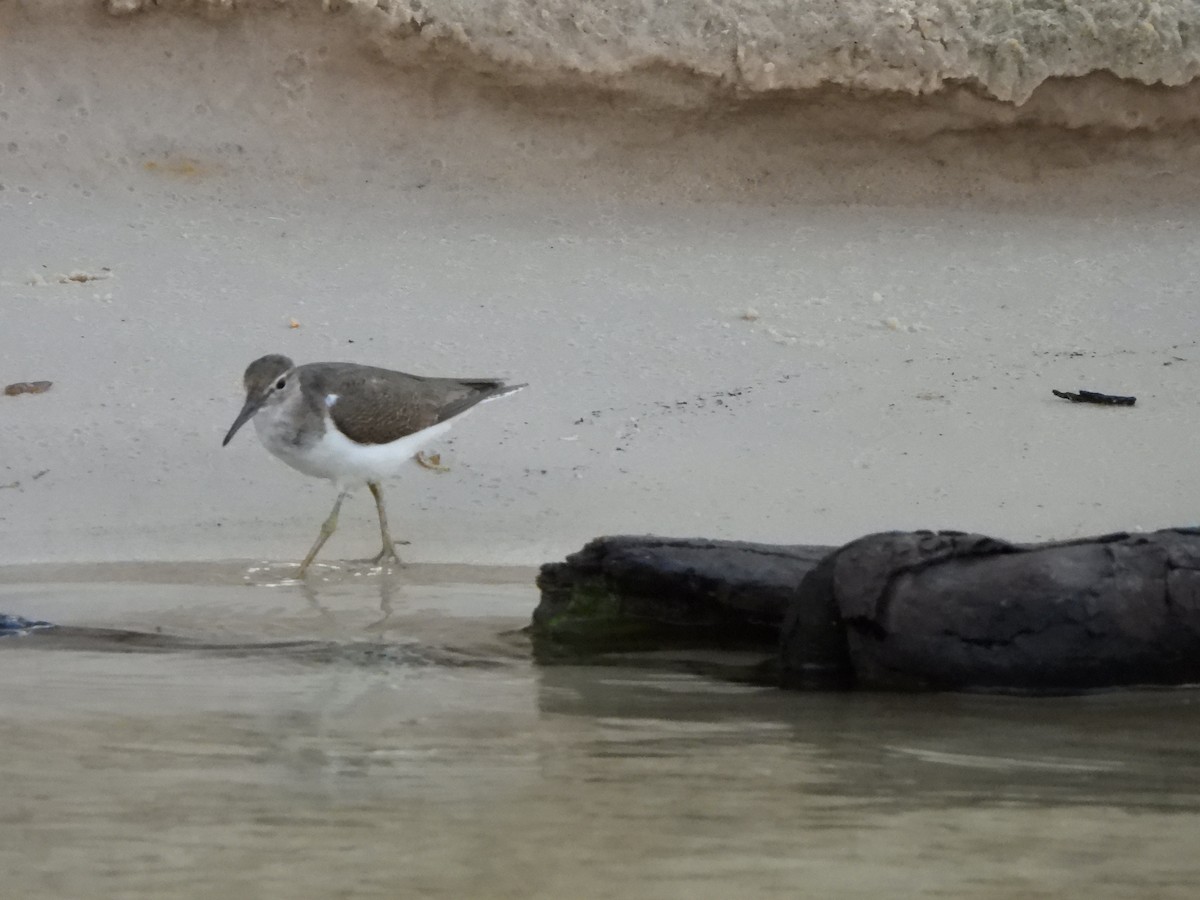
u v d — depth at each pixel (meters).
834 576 9.16
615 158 20.69
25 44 20.12
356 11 20.05
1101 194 20.61
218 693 8.90
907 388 14.80
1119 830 6.70
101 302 16.47
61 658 9.57
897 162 20.66
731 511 12.38
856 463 13.23
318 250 18.48
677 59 20.06
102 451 13.42
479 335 16.02
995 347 15.77
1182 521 11.82
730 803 7.04
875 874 6.16
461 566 11.76
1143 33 19.88
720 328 16.36
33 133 20.02
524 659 9.79
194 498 12.91
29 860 6.32
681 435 13.92
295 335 15.86
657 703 8.80
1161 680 8.88
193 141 20.28
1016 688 8.93
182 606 10.68
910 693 9.02
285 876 6.14
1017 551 9.09
